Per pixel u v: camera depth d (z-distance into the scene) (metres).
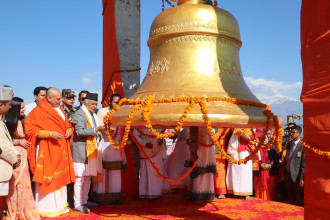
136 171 5.36
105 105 6.94
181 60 3.08
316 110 2.56
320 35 2.56
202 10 3.11
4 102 3.76
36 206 4.31
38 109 4.46
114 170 5.13
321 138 2.50
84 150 4.79
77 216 4.34
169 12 3.22
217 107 2.68
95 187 5.19
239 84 3.11
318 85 2.55
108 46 6.84
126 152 6.08
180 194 5.98
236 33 3.25
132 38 7.00
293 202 6.07
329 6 2.51
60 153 4.46
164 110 2.68
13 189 4.04
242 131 5.28
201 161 5.17
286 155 6.28
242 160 3.04
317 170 2.53
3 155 3.62
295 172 5.85
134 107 2.88
